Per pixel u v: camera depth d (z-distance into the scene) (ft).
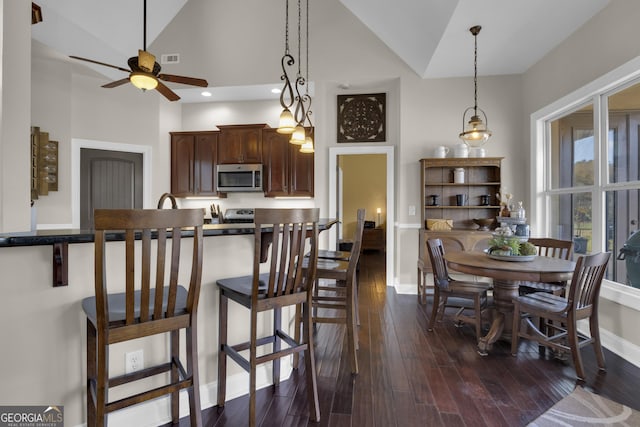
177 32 14.99
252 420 4.88
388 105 14.94
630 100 8.19
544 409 5.70
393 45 13.38
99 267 3.56
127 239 3.72
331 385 6.53
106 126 14.25
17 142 5.72
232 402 5.97
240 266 6.37
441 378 6.79
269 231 6.19
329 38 14.25
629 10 7.77
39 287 4.38
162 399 5.41
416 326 9.88
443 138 13.61
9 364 4.21
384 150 14.80
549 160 11.88
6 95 5.56
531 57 11.71
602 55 8.69
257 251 4.84
